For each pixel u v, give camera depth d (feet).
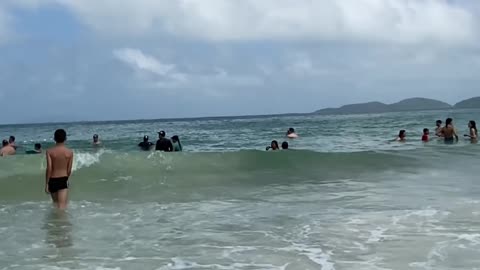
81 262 18.83
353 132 121.29
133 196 35.09
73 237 22.80
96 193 36.19
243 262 18.38
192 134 142.10
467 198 30.50
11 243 21.79
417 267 17.06
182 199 33.65
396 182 38.86
